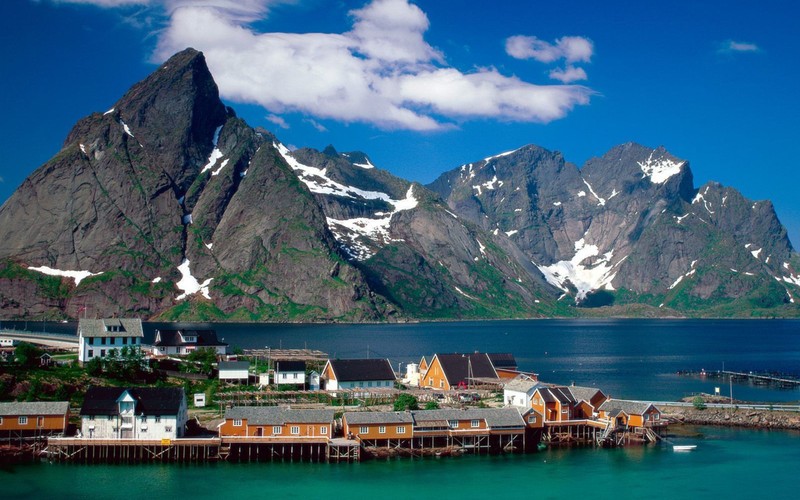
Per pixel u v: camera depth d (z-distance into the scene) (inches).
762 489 5462.6
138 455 5885.8
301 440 5974.4
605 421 6668.3
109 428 5925.2
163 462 5826.8
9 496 5093.5
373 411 6688.0
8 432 5994.1
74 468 5664.4
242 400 7529.5
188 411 7111.2
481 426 6328.7
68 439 5846.5
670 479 5664.4
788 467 5994.1
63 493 5157.5
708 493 5369.1
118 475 5521.7
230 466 5777.6
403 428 6161.4
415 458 6063.0
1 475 5487.2
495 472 5762.8
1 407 6028.5
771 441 6845.5
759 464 6072.8
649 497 5275.6
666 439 6742.1
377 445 6151.6
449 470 5782.5
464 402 7544.3
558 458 6161.4
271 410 6097.4
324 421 6008.9
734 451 6471.5
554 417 6663.4
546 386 6973.4
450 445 6250.0
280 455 6033.5
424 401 7559.1
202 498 5103.3
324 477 5551.2
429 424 6195.9
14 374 7588.6
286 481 5457.7
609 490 5403.5
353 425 6087.6
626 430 6648.6
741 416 7691.9
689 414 7844.5
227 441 5935.0
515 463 5999.0
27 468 5639.8
